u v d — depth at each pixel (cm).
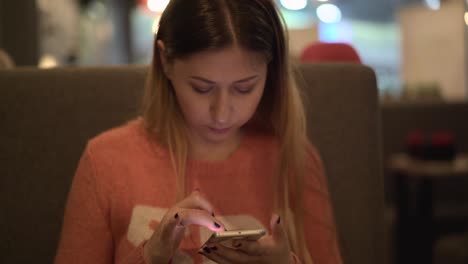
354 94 139
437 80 418
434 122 370
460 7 406
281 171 113
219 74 93
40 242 129
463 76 411
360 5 615
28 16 289
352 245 137
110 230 105
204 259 102
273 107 115
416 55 423
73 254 101
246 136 117
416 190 333
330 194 137
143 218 102
